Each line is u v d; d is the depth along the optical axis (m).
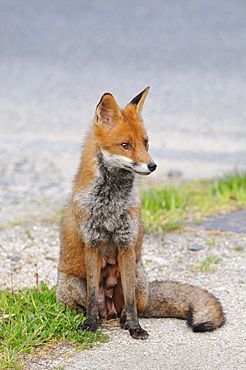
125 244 7.49
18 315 7.45
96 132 7.59
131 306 7.44
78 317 7.64
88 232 7.45
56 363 6.37
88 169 7.57
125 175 7.52
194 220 13.16
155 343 7.02
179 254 11.05
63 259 7.97
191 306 7.86
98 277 7.71
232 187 15.53
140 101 7.93
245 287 9.05
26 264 10.39
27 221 13.66
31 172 18.94
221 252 11.06
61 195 16.30
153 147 21.91
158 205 13.89
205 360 6.43
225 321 7.61
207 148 21.83
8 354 6.37
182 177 17.88
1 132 24.45
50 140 23.27
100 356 6.58
